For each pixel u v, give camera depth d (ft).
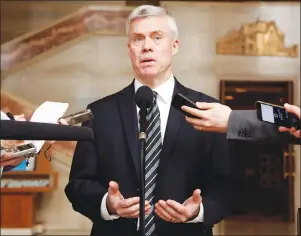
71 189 7.78
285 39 28.76
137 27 7.56
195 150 7.62
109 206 7.22
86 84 27.96
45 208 27.17
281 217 30.19
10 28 27.96
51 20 28.14
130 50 7.72
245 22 28.58
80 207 7.66
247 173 30.81
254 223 29.27
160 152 7.55
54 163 26.61
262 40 28.60
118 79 28.02
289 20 28.73
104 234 7.71
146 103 6.48
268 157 30.76
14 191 25.40
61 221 27.14
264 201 30.48
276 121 5.72
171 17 7.78
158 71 7.61
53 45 27.91
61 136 5.38
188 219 7.23
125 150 7.65
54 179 25.91
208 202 7.47
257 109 5.86
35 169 25.17
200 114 6.25
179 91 7.88
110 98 8.16
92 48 28.04
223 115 6.26
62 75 27.94
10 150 5.69
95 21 27.94
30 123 5.20
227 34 28.48
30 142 5.92
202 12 28.40
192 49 28.35
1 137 5.06
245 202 30.40
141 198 5.93
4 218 25.50
